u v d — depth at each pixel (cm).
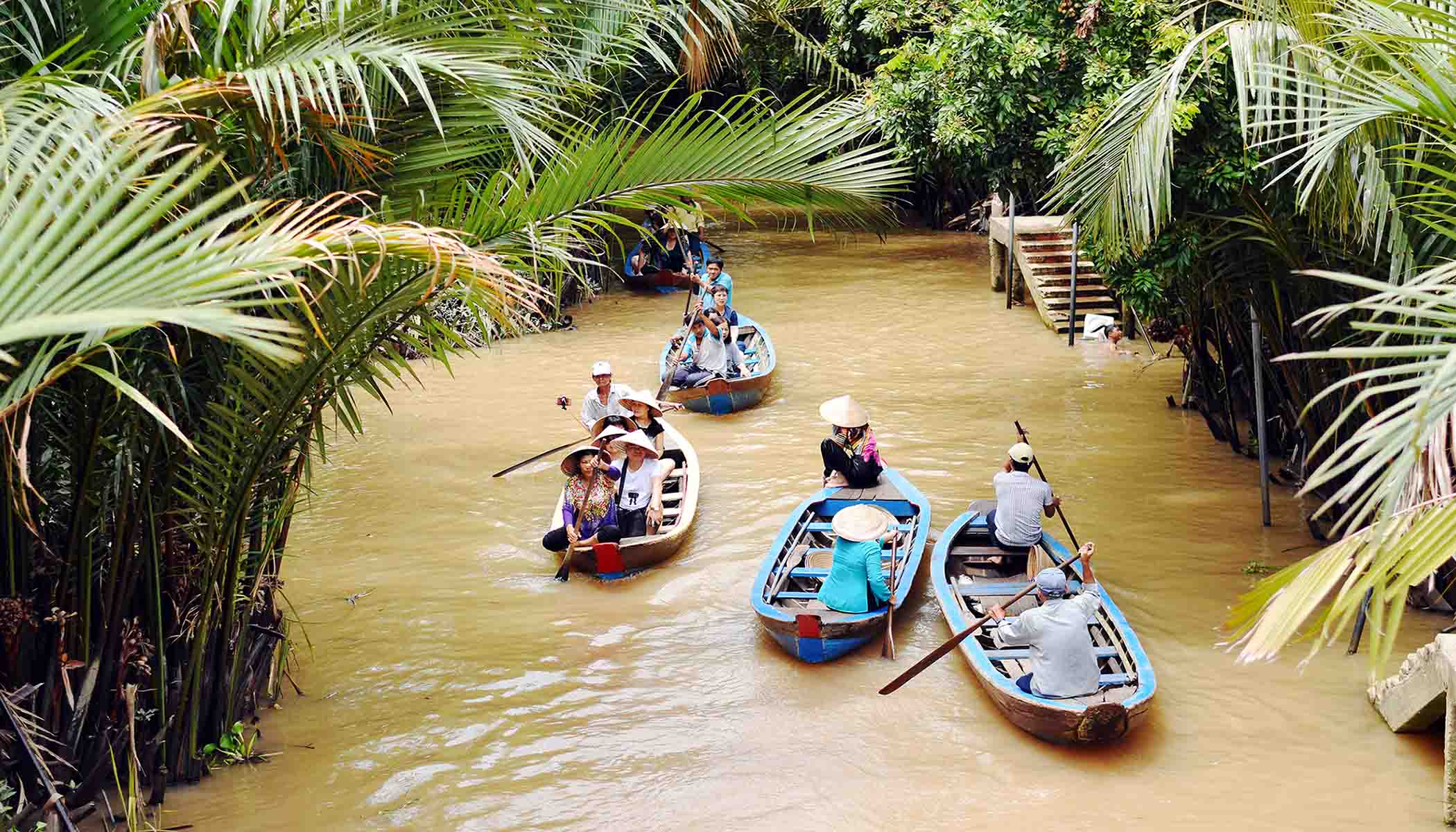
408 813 638
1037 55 1066
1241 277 944
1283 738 682
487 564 966
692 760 686
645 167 588
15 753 572
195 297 325
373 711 743
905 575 859
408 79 593
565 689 768
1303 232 848
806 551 916
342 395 599
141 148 420
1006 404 1338
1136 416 1282
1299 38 674
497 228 584
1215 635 798
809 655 789
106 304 318
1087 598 708
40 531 572
